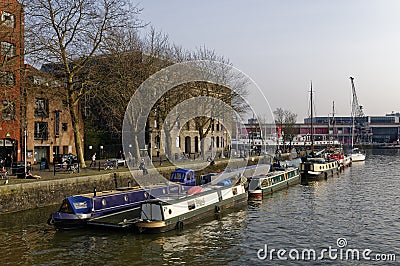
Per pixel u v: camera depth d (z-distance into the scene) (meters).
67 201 22.33
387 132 164.88
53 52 32.88
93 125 55.94
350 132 137.25
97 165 41.22
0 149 42.19
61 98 36.38
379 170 61.97
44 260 17.08
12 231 21.23
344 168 64.50
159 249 18.73
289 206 29.98
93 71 35.59
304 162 51.41
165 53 43.84
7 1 31.66
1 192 24.56
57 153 49.72
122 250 18.47
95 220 22.33
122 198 25.17
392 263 17.50
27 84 32.22
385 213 27.64
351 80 113.81
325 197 34.50
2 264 16.53
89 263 16.81
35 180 27.77
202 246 19.42
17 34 32.25
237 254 18.42
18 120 32.69
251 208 29.08
